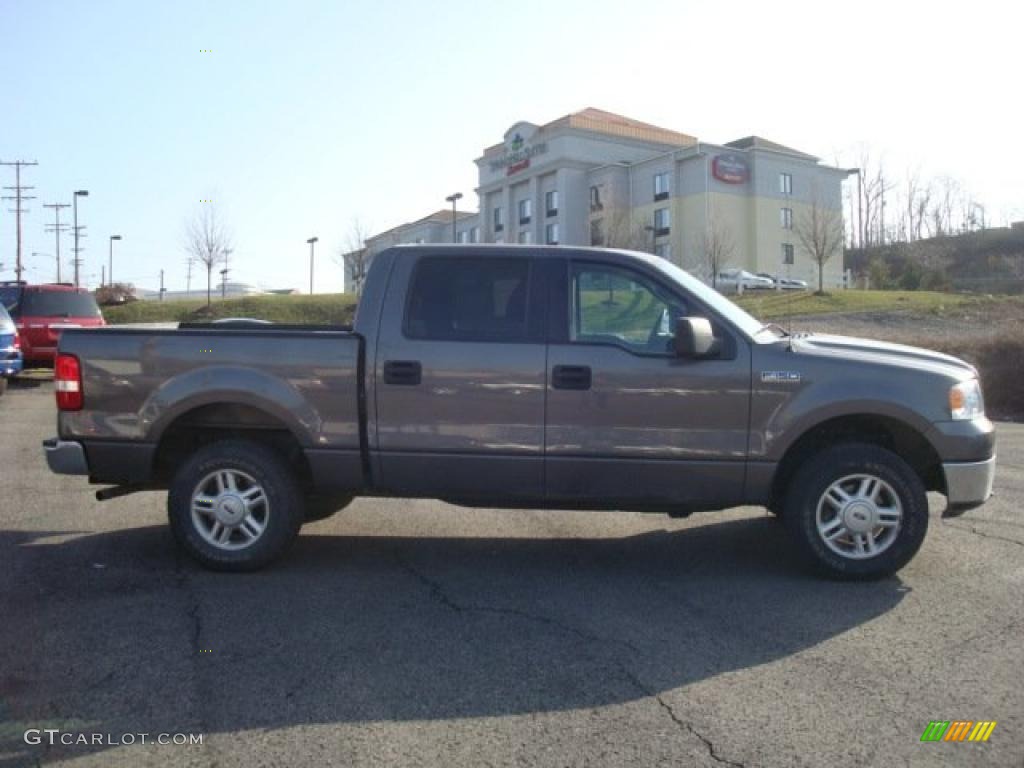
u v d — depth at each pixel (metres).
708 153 60.06
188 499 5.54
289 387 5.47
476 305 5.50
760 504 5.41
